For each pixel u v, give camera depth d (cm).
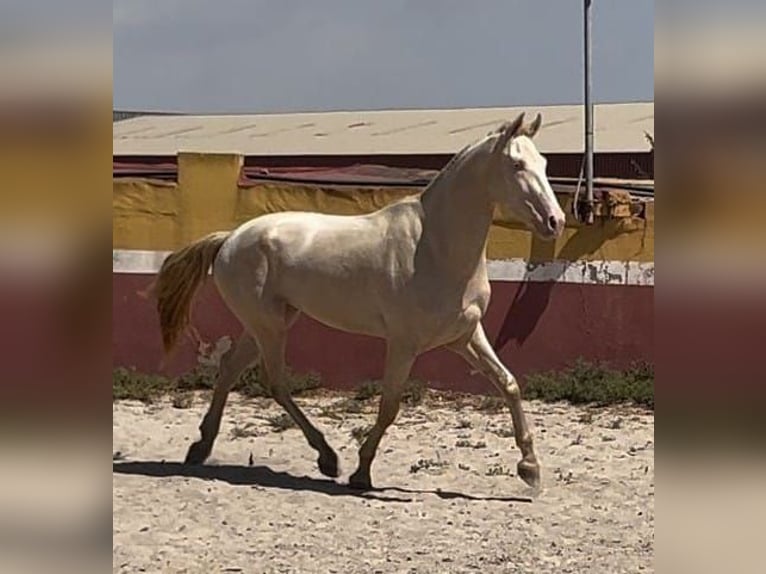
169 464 833
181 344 1200
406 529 658
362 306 740
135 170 1292
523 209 687
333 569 574
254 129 2758
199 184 1207
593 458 884
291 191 1191
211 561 583
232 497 726
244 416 1061
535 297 1135
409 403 1109
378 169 1523
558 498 746
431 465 845
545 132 2411
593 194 1114
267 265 776
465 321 723
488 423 1025
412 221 727
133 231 1214
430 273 717
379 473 823
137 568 566
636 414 1058
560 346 1132
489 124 2608
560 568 582
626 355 1118
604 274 1121
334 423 1029
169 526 651
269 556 596
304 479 791
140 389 1158
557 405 1094
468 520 683
